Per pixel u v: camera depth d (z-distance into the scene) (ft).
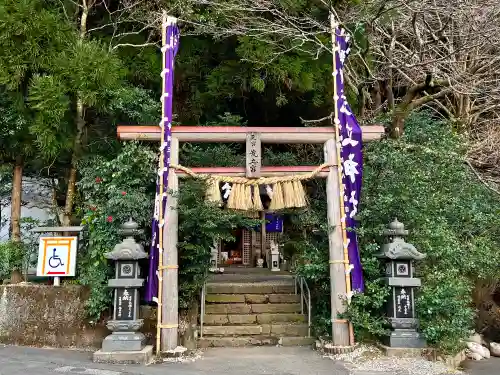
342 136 22.43
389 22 33.17
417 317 20.81
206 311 26.21
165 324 20.39
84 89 23.20
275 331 24.58
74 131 25.59
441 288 20.70
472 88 31.24
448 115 39.40
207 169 22.16
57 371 17.74
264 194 25.77
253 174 21.91
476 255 24.41
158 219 20.92
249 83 31.91
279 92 32.40
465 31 32.35
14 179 26.32
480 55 34.22
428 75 30.81
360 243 22.91
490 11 31.45
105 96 24.11
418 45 33.83
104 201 23.44
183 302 22.85
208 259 23.40
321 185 26.22
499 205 29.09
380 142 25.72
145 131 21.85
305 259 25.27
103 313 22.54
